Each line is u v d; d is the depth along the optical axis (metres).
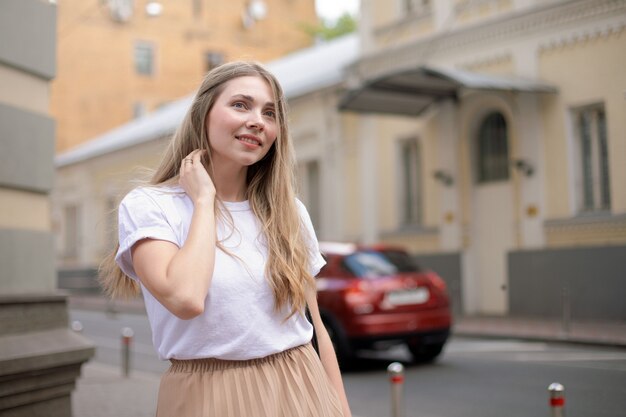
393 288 9.22
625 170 12.83
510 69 15.48
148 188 1.96
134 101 38.66
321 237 21.30
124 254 1.88
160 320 1.91
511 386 7.69
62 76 37.47
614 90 13.09
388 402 7.21
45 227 5.00
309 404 1.93
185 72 39.88
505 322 14.46
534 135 15.11
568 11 13.91
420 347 9.80
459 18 16.64
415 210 18.59
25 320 4.48
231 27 41.56
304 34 44.12
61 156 36.09
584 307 13.97
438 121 17.58
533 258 15.00
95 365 10.30
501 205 16.19
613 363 8.85
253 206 2.05
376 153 19.41
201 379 1.87
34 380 4.28
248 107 2.02
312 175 22.03
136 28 38.94
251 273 1.91
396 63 18.39
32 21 4.84
